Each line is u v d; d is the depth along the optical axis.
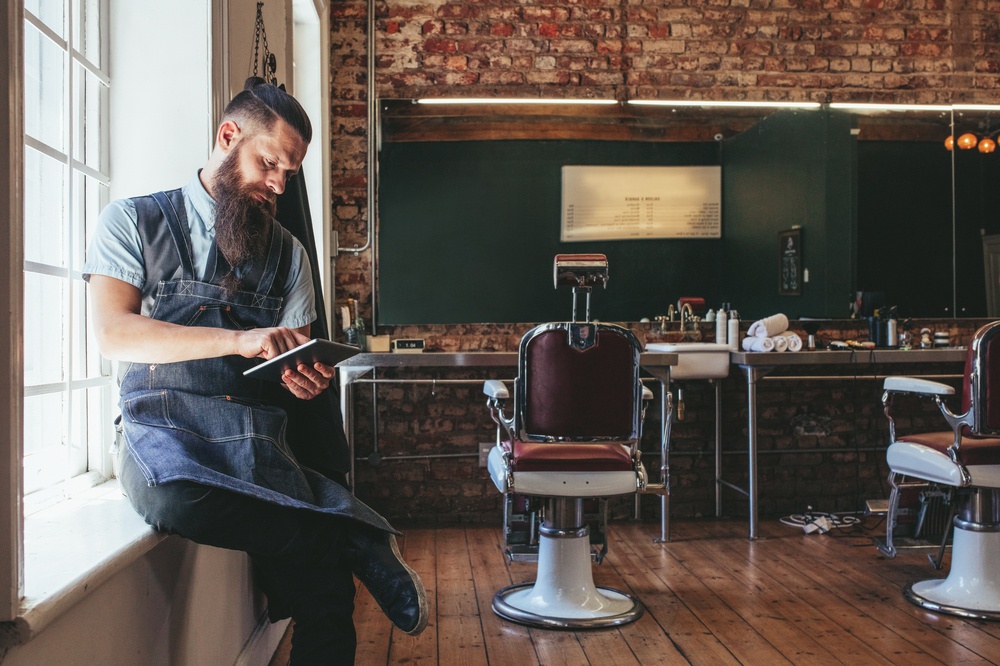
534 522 3.76
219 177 1.64
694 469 4.68
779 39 4.80
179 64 2.18
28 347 1.76
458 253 4.64
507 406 4.57
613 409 2.74
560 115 4.69
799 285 4.79
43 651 1.11
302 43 4.18
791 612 2.95
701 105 4.75
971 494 3.00
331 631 1.52
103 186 2.15
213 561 1.97
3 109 1.08
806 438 4.75
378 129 4.60
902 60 4.86
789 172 4.79
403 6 4.62
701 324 4.74
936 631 2.74
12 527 1.04
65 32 1.95
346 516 1.50
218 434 1.54
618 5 4.71
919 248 4.85
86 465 2.03
